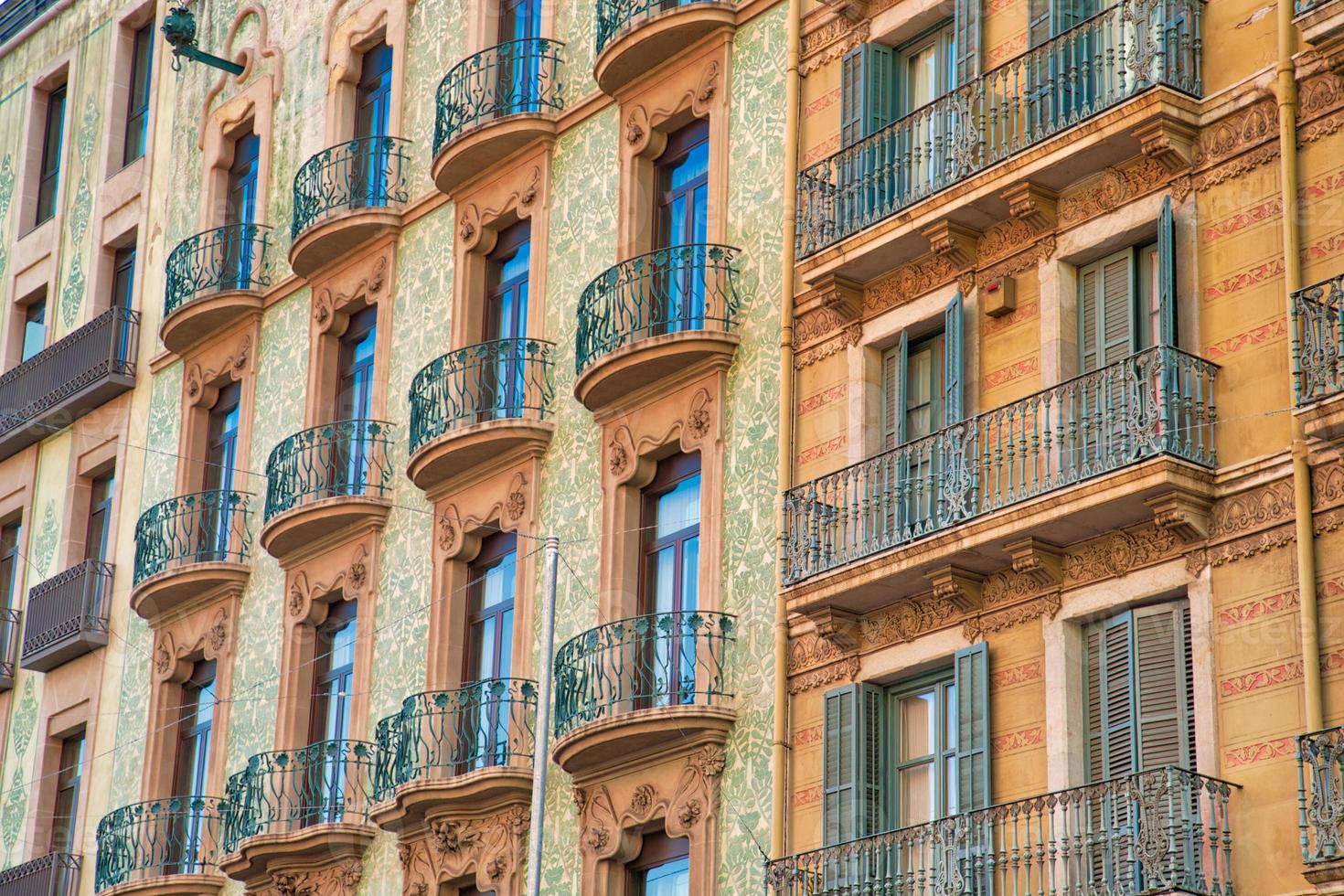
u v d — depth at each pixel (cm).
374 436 4338
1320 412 2803
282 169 4881
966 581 3209
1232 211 3027
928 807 3253
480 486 4069
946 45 3575
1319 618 2797
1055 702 3070
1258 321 2959
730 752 3488
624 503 3778
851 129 3603
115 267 5394
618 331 3791
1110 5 3303
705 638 3562
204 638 4666
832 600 3350
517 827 3788
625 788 3609
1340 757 2692
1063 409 3150
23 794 5075
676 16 3875
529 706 3834
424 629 4125
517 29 4378
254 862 4231
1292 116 2969
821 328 3572
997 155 3344
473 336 4219
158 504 4788
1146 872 2789
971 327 3341
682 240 3884
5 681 5228
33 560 5288
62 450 5322
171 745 4725
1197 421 2964
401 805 3916
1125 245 3181
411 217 4459
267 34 5050
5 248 5725
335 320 4575
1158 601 3008
